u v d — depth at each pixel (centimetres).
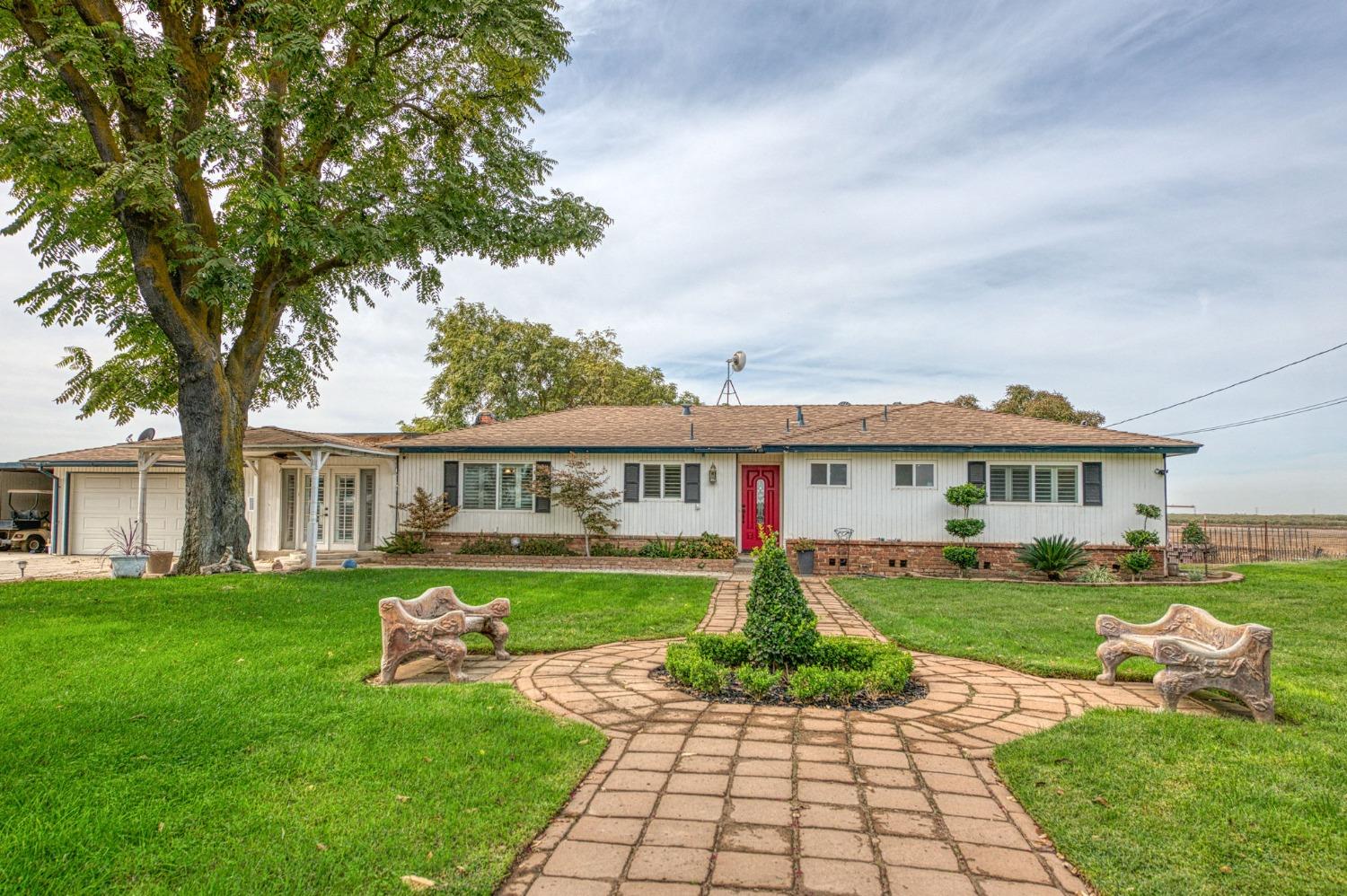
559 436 1997
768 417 2155
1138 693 617
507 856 314
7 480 2367
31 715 501
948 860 320
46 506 2431
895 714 545
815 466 1800
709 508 1883
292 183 1243
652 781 409
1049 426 1827
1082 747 462
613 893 287
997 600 1207
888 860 319
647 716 535
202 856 309
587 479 1830
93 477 2086
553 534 1927
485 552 1867
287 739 459
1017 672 691
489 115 1652
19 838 319
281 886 286
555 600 1123
